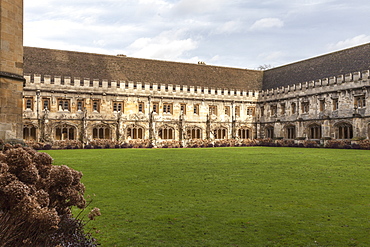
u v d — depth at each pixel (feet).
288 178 49.83
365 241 24.30
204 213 31.12
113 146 141.28
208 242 24.22
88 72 152.66
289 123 163.43
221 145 163.12
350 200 35.83
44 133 137.49
